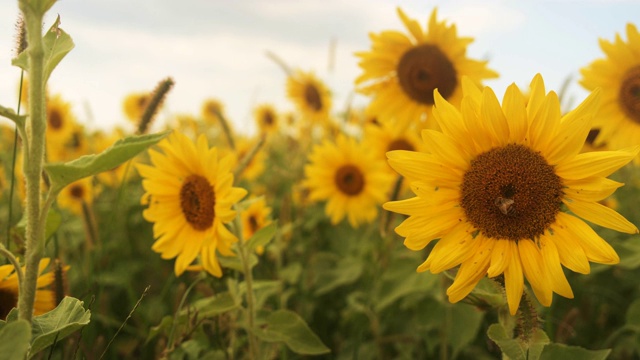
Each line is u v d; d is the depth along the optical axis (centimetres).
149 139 209
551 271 261
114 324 493
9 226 354
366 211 746
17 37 266
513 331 273
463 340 417
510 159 277
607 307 534
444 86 586
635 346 429
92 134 1105
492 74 570
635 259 397
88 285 440
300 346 356
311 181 767
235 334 407
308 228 768
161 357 357
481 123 279
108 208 758
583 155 266
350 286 619
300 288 574
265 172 1150
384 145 796
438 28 579
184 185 394
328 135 1058
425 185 282
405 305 466
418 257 473
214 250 362
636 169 888
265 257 619
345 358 496
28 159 217
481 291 282
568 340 484
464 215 283
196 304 373
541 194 272
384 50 606
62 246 588
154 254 690
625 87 529
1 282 300
